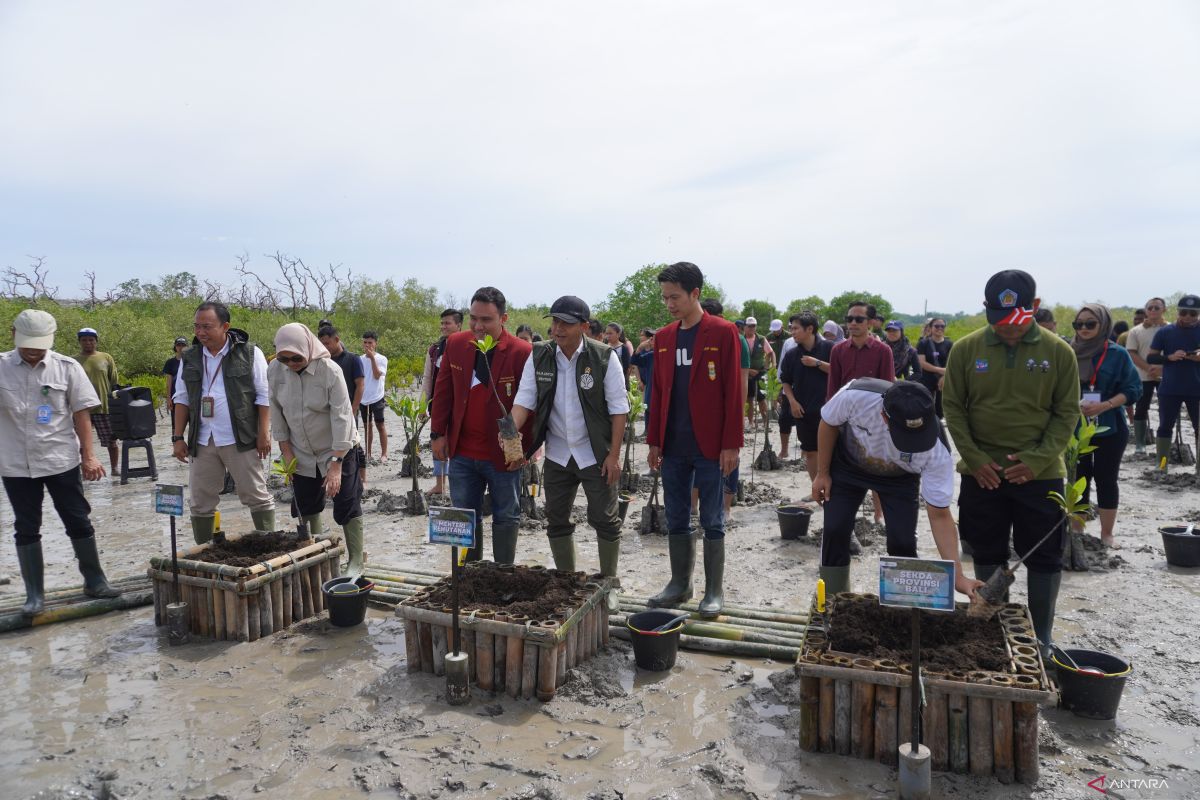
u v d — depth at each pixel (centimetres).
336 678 429
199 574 490
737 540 716
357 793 318
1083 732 355
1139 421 1089
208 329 545
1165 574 586
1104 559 612
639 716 380
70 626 520
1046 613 402
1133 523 740
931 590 297
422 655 432
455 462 523
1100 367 621
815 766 333
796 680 415
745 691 409
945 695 322
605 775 328
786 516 707
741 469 1095
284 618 508
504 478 513
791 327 762
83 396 539
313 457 572
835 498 428
